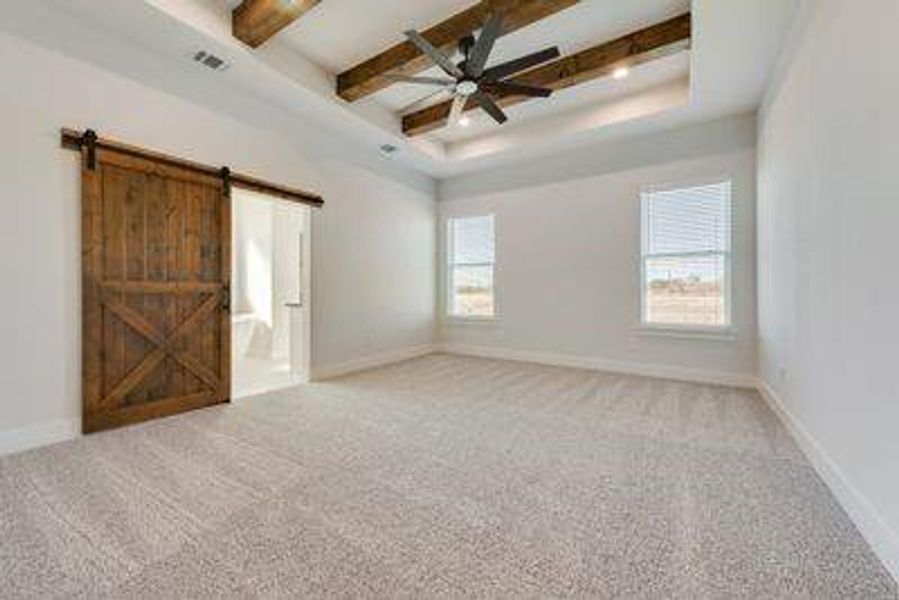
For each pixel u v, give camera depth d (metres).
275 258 6.29
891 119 1.59
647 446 2.76
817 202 2.39
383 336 5.68
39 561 1.58
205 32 3.11
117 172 3.10
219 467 2.42
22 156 2.68
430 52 3.05
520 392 4.16
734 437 2.92
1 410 2.60
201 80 3.63
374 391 4.21
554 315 5.62
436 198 6.71
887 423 1.59
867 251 1.78
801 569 1.55
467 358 6.10
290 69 3.80
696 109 4.28
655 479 2.29
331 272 4.92
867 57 1.79
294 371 4.86
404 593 1.42
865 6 1.81
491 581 1.49
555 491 2.16
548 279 5.66
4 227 2.62
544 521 1.88
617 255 5.13
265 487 2.18
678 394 4.08
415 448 2.73
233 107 3.88
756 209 4.26
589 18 3.38
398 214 5.94
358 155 5.28
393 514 1.93
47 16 2.77
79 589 1.44
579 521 1.88
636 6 3.24
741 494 2.12
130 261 3.18
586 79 3.91
